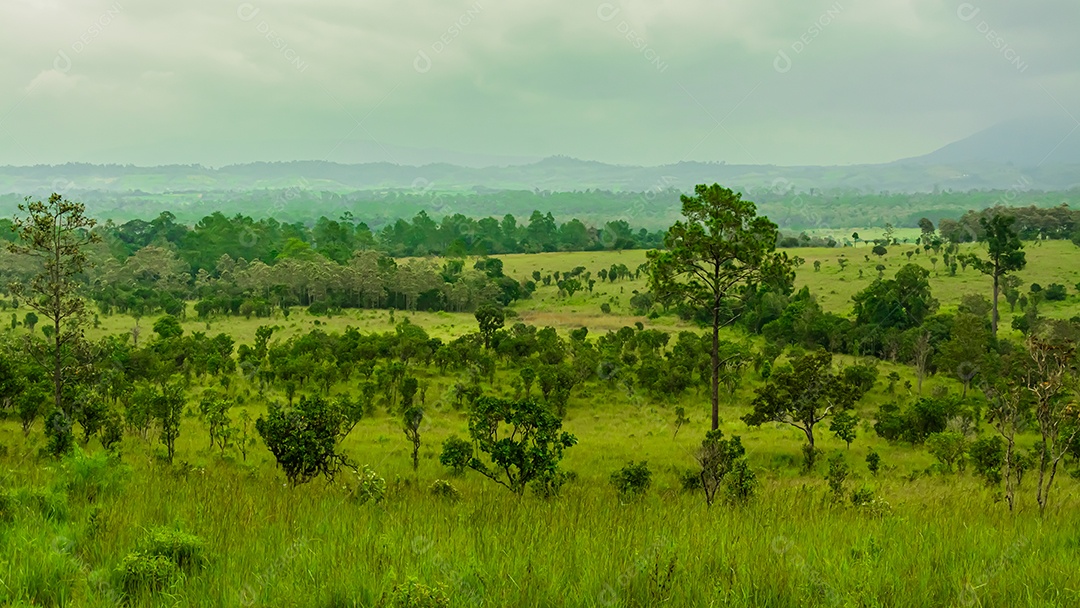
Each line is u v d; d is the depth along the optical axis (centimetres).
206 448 3509
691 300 4759
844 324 9306
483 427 2097
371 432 4456
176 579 880
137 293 12181
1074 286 12862
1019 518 1548
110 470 1564
